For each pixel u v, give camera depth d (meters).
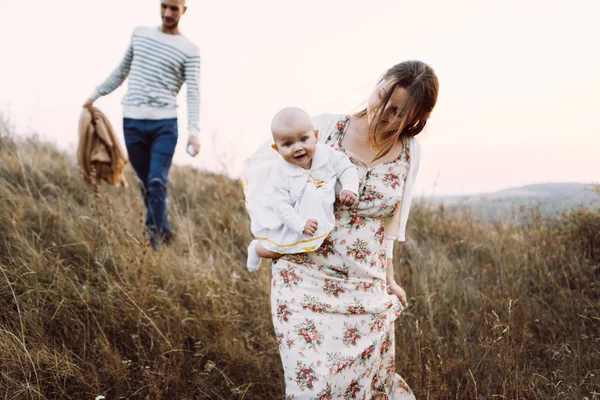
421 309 3.54
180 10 4.15
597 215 4.36
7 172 4.89
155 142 4.20
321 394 2.01
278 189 2.04
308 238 1.99
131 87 4.16
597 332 3.20
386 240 2.32
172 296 3.36
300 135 1.97
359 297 2.12
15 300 2.72
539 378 2.76
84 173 4.67
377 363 2.21
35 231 3.78
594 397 2.46
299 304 2.07
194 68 4.27
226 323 3.10
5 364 2.36
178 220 4.61
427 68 2.03
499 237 4.87
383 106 1.96
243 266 4.05
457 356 3.00
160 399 2.49
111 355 2.59
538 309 3.47
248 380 2.79
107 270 3.48
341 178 2.05
